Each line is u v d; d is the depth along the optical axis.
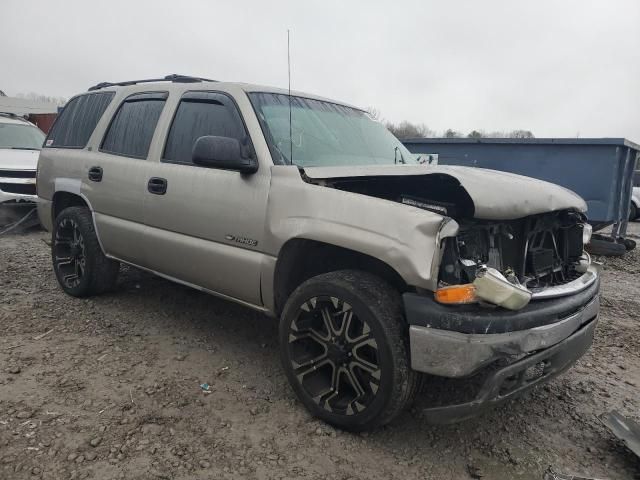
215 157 3.12
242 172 3.28
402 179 3.04
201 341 4.07
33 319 4.32
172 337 4.12
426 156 6.05
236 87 3.62
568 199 3.17
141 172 3.99
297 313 3.00
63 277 4.92
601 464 2.81
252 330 4.34
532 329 2.59
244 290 3.37
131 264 4.36
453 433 3.02
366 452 2.78
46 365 3.52
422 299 2.54
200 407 3.11
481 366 2.48
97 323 4.31
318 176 3.05
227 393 3.29
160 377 3.44
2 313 4.41
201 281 3.68
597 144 7.68
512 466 2.75
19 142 9.29
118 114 4.48
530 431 3.09
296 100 3.84
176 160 3.80
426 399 3.31
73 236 4.86
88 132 4.73
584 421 3.22
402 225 2.59
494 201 2.67
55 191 4.90
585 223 3.57
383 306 2.66
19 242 7.39
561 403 3.43
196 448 2.72
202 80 4.35
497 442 2.96
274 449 2.75
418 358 2.54
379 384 2.66
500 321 2.48
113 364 3.59
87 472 2.48
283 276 3.20
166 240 3.79
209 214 3.47
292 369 3.06
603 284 6.66
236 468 2.59
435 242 2.50
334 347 2.87
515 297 2.43
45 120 21.09
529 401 3.43
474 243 2.83
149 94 4.25
